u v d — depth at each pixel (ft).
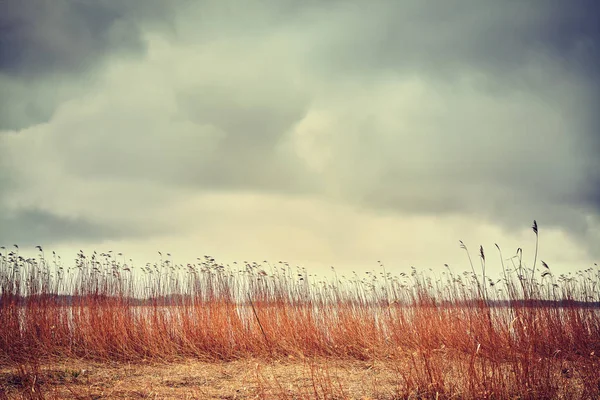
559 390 18.84
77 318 32.30
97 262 35.09
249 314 33.94
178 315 33.45
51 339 30.94
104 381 23.44
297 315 33.55
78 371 25.34
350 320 32.12
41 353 29.68
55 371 24.62
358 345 29.99
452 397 18.34
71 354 30.17
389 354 27.40
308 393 20.75
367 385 21.85
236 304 34.63
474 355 19.47
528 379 18.20
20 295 32.37
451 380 20.11
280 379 24.11
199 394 20.85
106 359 30.01
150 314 32.99
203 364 29.50
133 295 34.96
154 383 23.31
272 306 34.55
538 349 19.63
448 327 28.12
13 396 19.76
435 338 27.55
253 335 32.30
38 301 32.12
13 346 29.35
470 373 18.71
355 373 25.23
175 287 35.37
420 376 20.22
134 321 32.53
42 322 31.09
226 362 30.30
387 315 31.68
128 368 27.76
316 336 31.73
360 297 35.88
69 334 31.58
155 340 31.55
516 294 19.77
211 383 23.40
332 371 26.07
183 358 30.83
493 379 18.28
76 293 33.63
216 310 33.63
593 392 18.48
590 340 28.50
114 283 34.73
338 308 34.06
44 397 19.57
